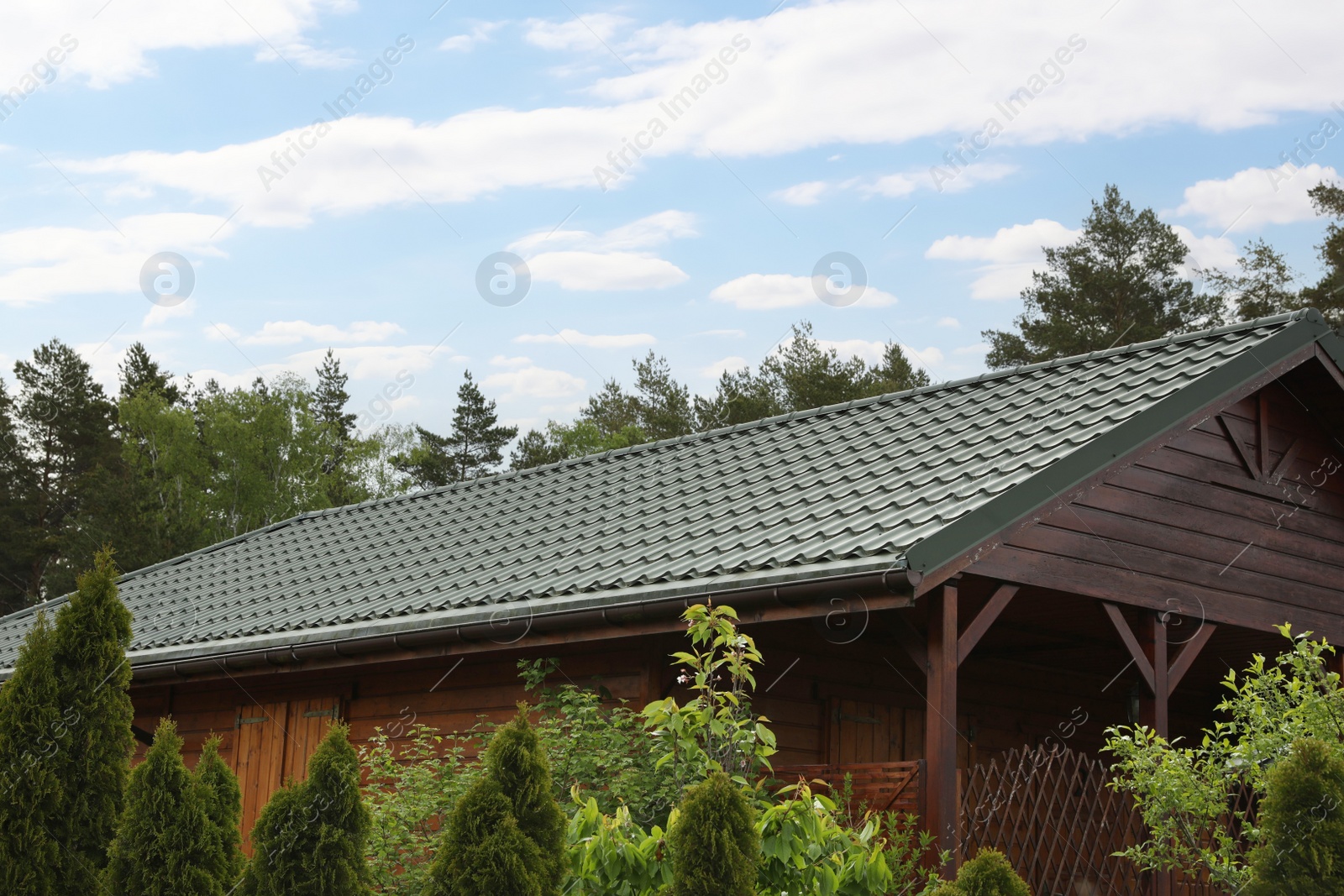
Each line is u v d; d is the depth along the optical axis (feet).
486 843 18.12
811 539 25.30
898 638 23.77
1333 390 31.83
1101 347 98.78
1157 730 27.27
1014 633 33.60
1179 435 28.78
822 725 31.12
